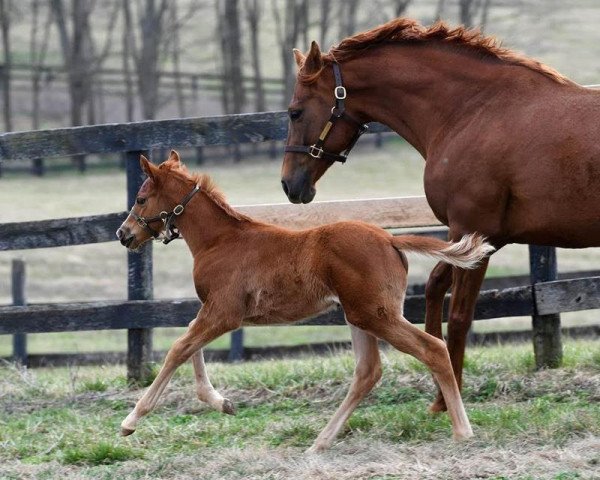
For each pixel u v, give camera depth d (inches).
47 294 1111.0
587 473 295.3
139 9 2711.6
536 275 461.7
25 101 2726.4
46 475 341.1
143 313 477.4
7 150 482.0
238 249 362.6
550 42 2600.9
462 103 374.6
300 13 2551.7
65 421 420.5
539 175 350.6
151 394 356.5
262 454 343.9
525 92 363.6
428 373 440.5
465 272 373.4
